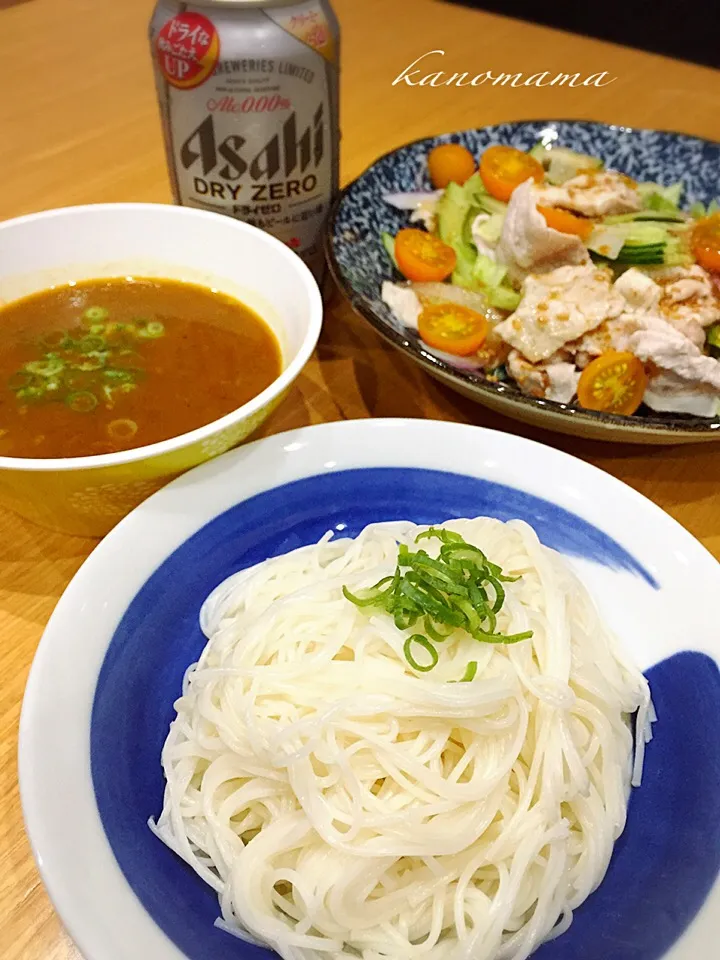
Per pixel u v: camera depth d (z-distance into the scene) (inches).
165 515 9.6
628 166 17.8
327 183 13.4
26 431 10.5
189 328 12.1
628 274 14.6
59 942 7.5
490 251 16.3
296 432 10.7
